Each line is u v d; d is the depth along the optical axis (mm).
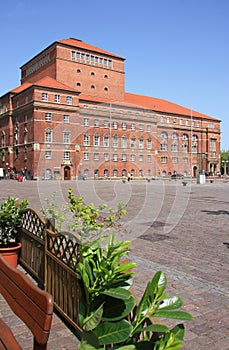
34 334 1928
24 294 2131
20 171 55500
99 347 1901
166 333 1754
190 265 5992
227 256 6613
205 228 9703
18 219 5770
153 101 75938
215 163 71812
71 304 3545
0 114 68188
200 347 3273
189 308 4172
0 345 2092
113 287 2066
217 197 21016
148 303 1973
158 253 6789
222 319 3879
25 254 5613
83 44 70375
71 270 3428
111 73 71438
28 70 75312
